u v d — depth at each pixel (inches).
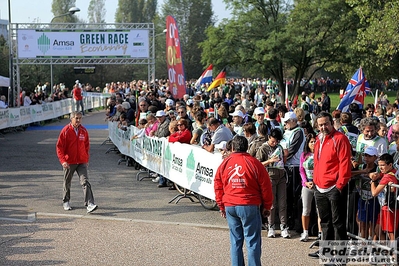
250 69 1537.9
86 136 390.0
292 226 343.0
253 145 339.6
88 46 1219.2
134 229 339.3
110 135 796.6
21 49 1202.6
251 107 650.8
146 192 459.2
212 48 1556.3
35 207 398.3
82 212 384.2
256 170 247.0
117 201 422.6
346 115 350.9
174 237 321.4
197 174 396.2
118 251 292.5
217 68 1568.7
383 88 2404.0
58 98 1318.9
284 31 1493.6
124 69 2753.4
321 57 1508.4
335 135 270.8
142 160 538.6
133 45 1228.5
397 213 278.2
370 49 1365.7
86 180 382.9
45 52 1210.6
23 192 453.4
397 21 899.4
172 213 383.2
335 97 2144.4
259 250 247.6
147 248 298.5
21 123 1007.0
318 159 277.1
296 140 337.4
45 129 1035.3
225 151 351.6
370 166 290.0
